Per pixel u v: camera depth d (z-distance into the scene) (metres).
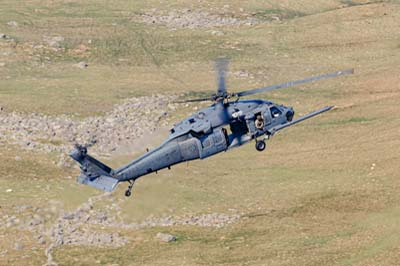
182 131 159.38
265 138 161.88
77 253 177.00
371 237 181.12
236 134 161.25
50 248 178.38
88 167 156.12
